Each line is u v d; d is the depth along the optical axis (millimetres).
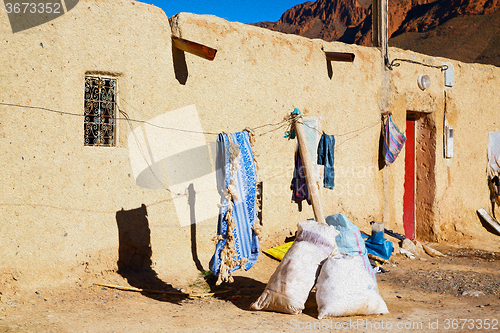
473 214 11008
